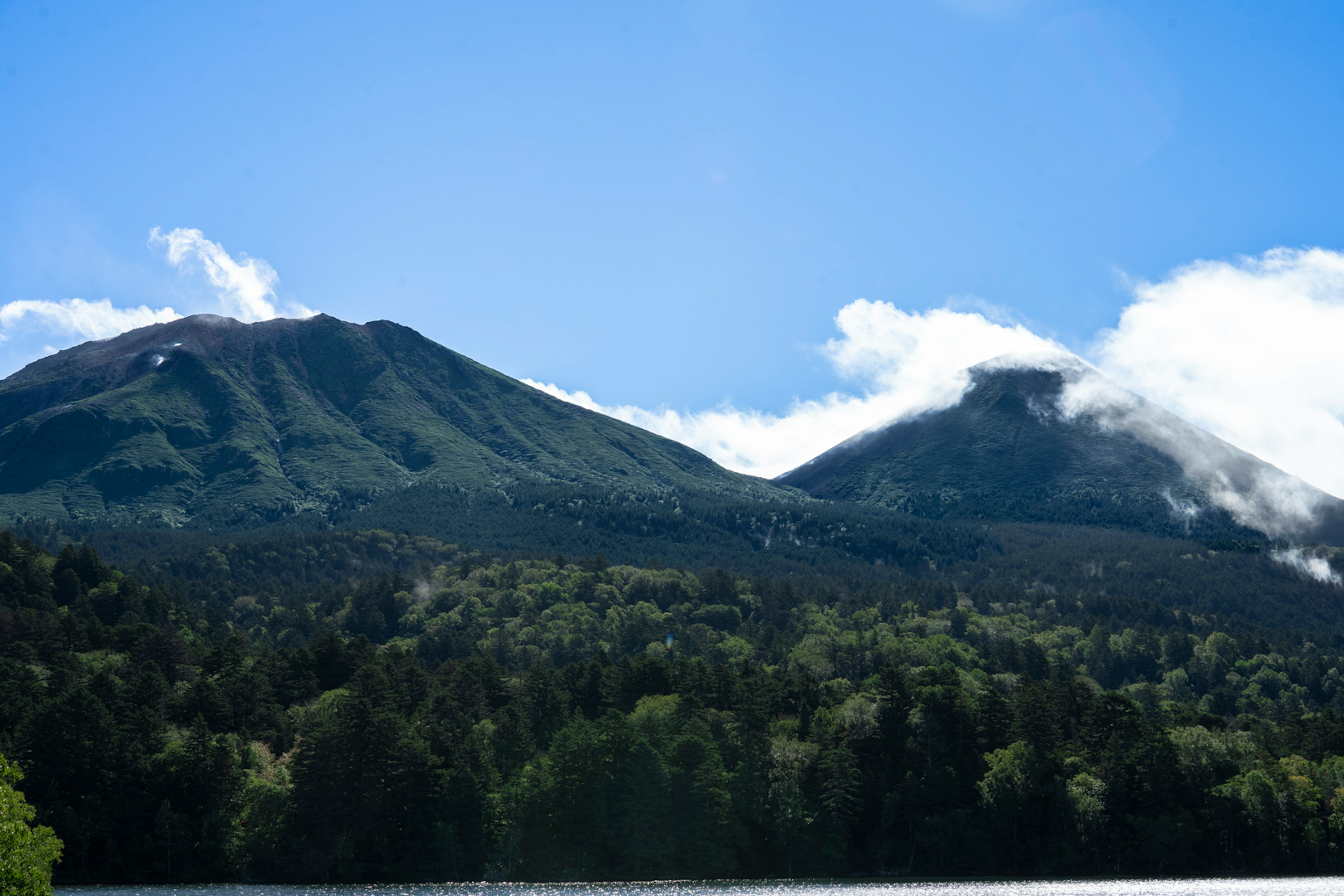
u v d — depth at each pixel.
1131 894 130.88
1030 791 152.88
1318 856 152.62
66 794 138.00
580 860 143.12
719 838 147.38
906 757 158.75
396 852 140.00
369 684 159.75
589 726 151.12
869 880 145.62
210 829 138.50
